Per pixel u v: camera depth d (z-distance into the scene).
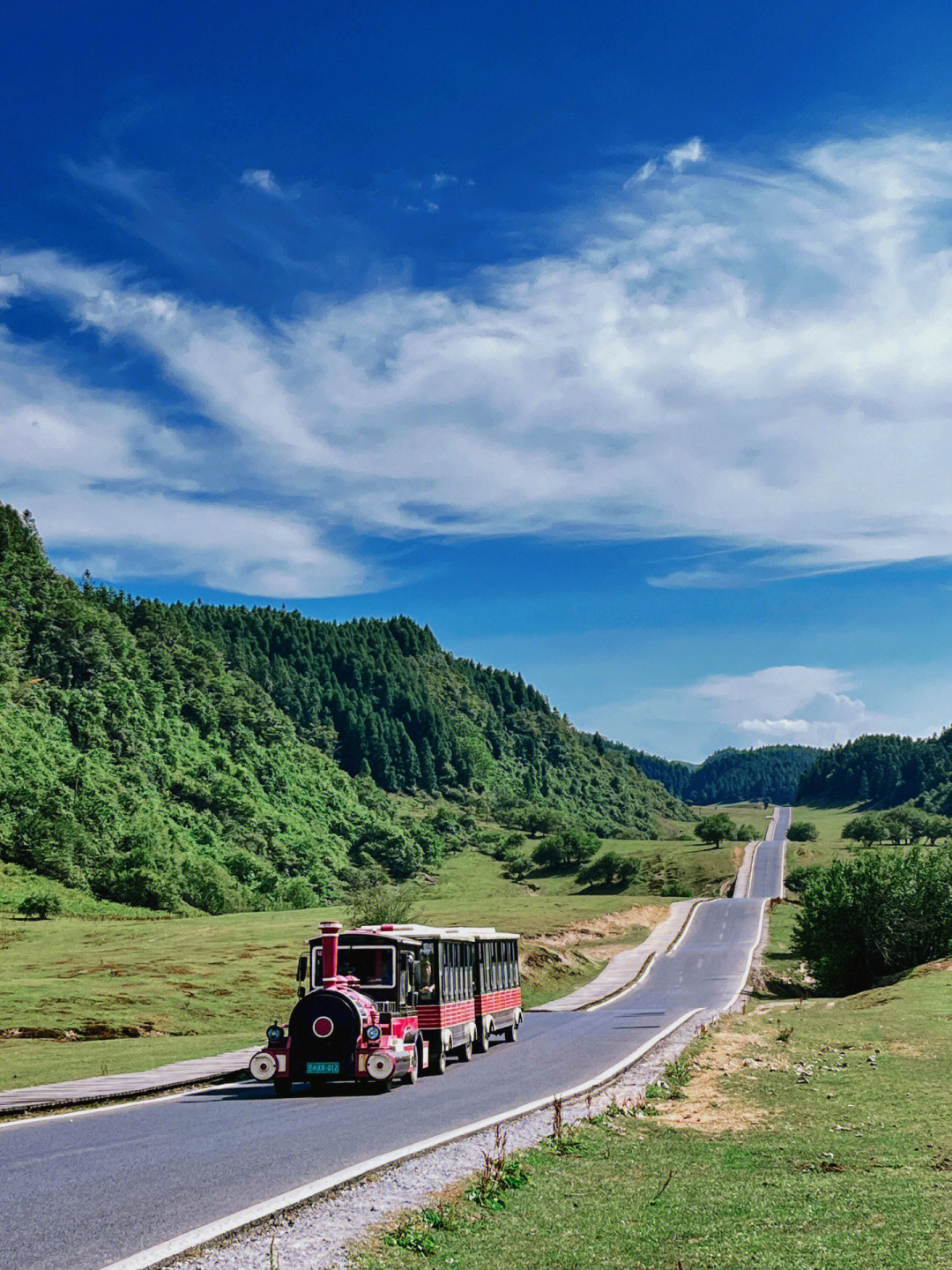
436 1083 26.45
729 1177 15.43
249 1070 29.34
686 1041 35.28
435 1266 10.81
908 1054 31.20
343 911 143.75
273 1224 12.02
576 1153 17.00
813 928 75.94
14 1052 35.88
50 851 164.00
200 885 169.50
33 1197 13.33
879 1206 13.45
